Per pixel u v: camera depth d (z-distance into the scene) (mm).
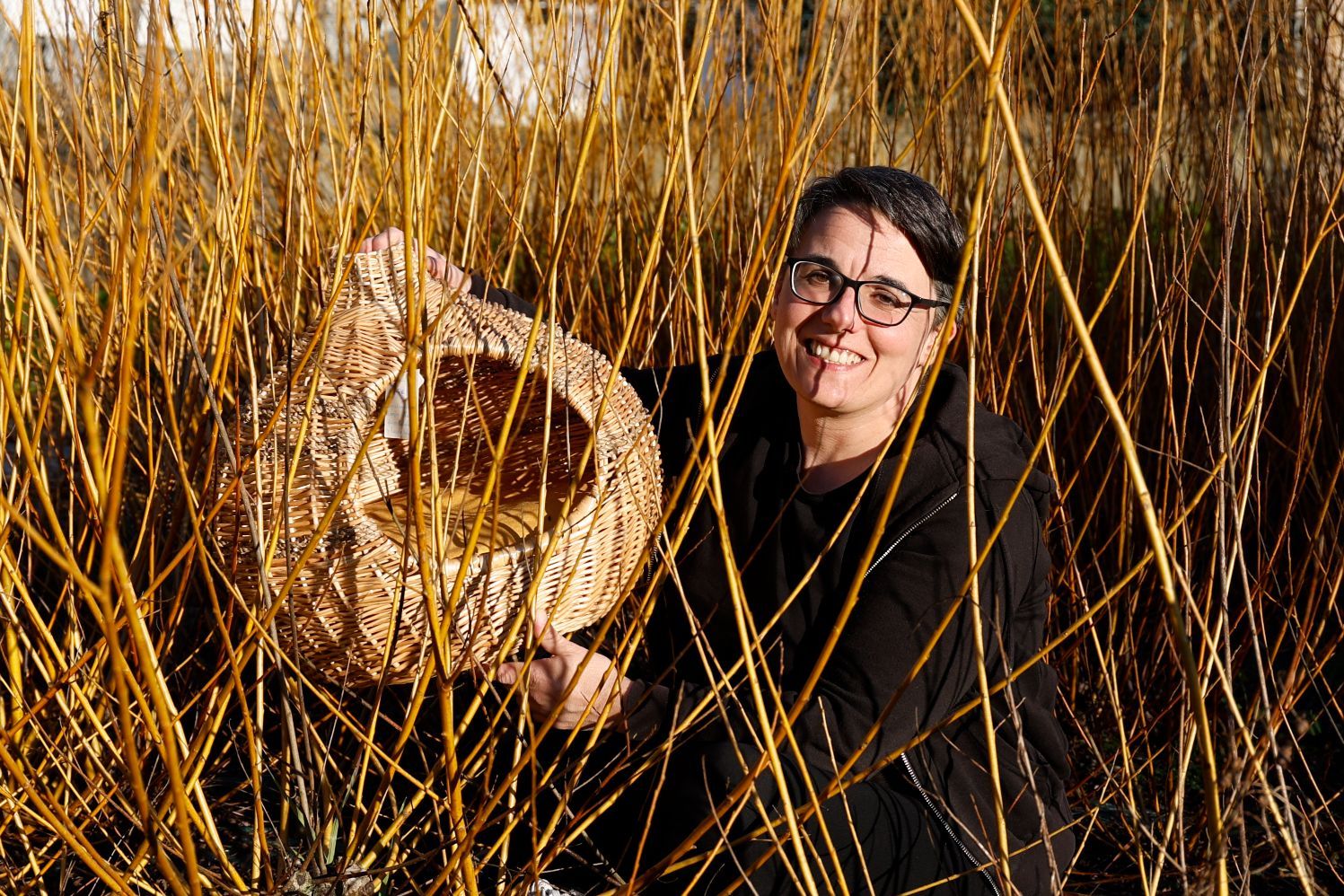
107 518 645
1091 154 1797
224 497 913
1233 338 1489
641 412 1165
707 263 1817
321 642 990
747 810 1045
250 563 980
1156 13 1452
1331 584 1358
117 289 723
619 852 1202
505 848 1018
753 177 1586
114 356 1195
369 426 1018
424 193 984
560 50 1267
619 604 908
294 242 1359
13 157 883
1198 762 1443
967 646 1047
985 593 1054
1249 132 1180
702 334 821
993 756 836
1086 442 1685
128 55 994
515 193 1274
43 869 1071
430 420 897
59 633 1385
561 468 1257
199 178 1221
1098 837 1385
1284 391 1748
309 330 1121
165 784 1057
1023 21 1474
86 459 1042
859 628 1056
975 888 1094
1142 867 1023
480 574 938
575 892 1195
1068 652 1536
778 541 1146
